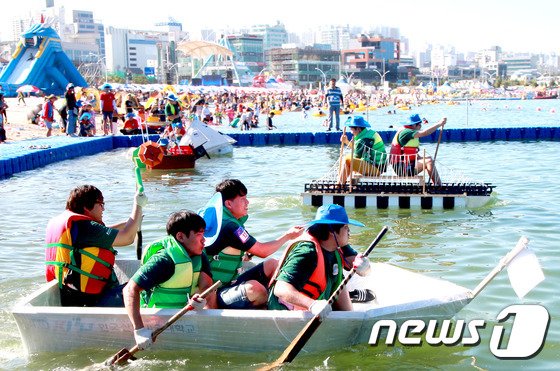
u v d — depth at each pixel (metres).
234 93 79.12
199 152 20.78
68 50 192.00
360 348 5.73
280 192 14.40
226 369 5.45
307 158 22.02
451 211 11.95
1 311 6.98
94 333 5.73
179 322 5.63
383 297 6.74
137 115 29.50
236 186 6.27
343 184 12.53
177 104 21.77
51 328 5.75
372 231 10.48
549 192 13.96
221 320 5.56
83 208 6.16
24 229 11.15
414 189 12.30
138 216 6.27
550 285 7.45
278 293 5.54
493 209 12.05
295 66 192.12
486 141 27.59
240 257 6.36
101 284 6.16
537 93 127.44
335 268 5.78
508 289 7.35
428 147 25.25
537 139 28.09
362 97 89.25
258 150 25.08
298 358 5.60
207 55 71.00
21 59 65.00
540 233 10.05
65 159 22.22
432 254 8.96
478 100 116.88
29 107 44.53
